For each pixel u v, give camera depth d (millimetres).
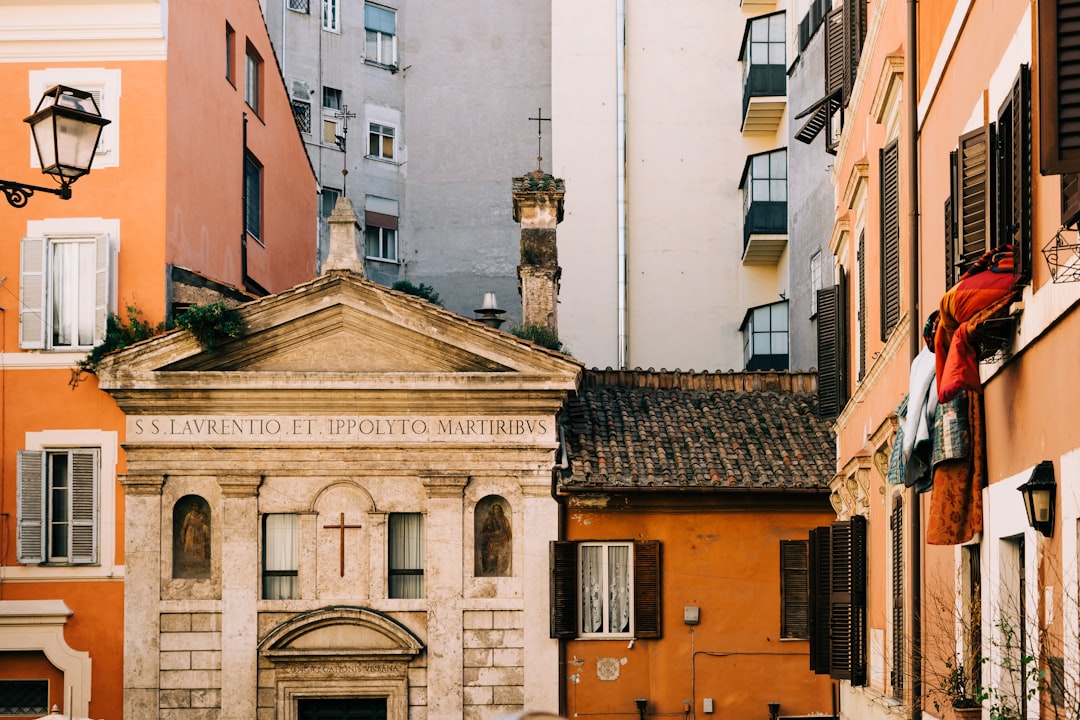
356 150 49000
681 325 45688
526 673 27875
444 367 28469
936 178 15781
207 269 31359
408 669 27906
